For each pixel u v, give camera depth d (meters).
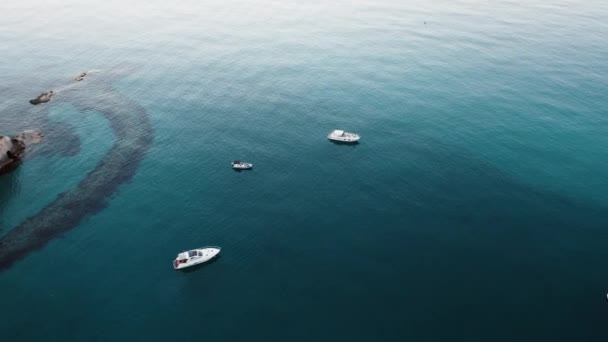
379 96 144.00
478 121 127.62
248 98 144.88
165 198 100.94
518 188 101.50
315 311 73.75
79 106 143.12
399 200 98.88
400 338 68.69
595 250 84.44
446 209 95.75
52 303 76.12
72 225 93.50
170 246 87.69
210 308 74.75
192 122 132.00
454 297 75.44
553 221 91.81
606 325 70.31
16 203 100.12
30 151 119.00
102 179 107.94
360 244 87.25
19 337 70.31
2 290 78.50
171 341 69.44
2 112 138.88
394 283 78.50
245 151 117.56
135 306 75.44
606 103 135.00
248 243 87.94
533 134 120.81
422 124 127.50
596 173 105.25
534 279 78.62
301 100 142.75
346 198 99.88
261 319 72.62
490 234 88.81
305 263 83.19
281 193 101.75
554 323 70.62
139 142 122.56
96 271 82.31
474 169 108.19
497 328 69.88
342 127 127.50
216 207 97.75
